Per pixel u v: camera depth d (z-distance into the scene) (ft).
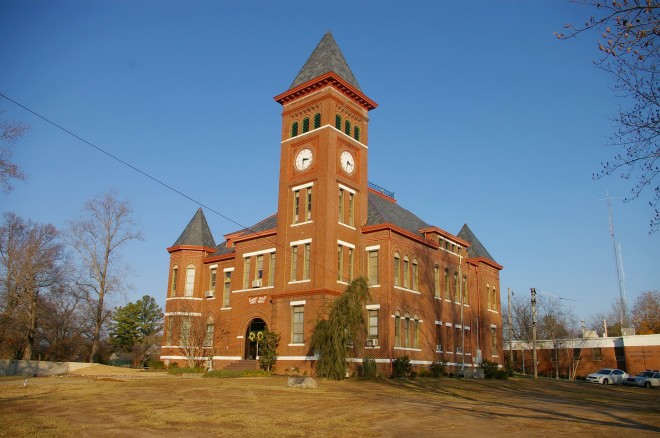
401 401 77.20
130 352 280.31
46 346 211.00
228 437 47.44
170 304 167.02
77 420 54.75
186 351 152.66
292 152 144.05
